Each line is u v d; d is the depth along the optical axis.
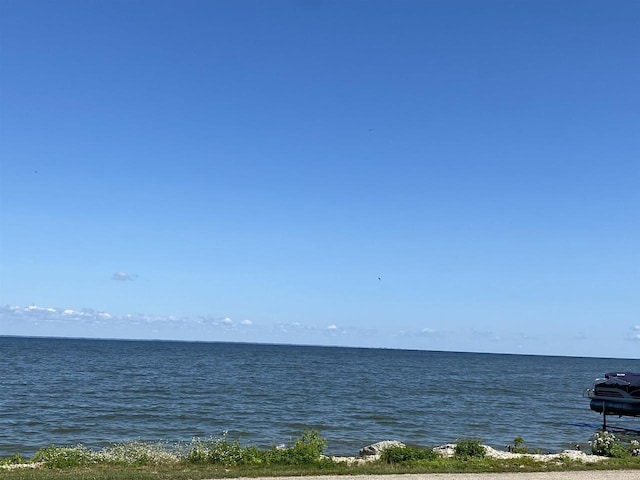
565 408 54.91
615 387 39.50
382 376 98.62
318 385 72.81
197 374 88.56
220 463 19.78
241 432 34.53
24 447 28.66
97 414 40.66
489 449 23.94
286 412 44.19
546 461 21.69
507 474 18.47
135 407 45.03
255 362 137.75
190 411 43.34
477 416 45.91
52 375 77.50
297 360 158.38
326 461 19.91
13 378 70.50
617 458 23.00
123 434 33.09
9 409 42.06
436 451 24.39
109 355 152.38
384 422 40.41
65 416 39.34
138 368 100.31
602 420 45.88
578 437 36.56
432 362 186.12
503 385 86.19
